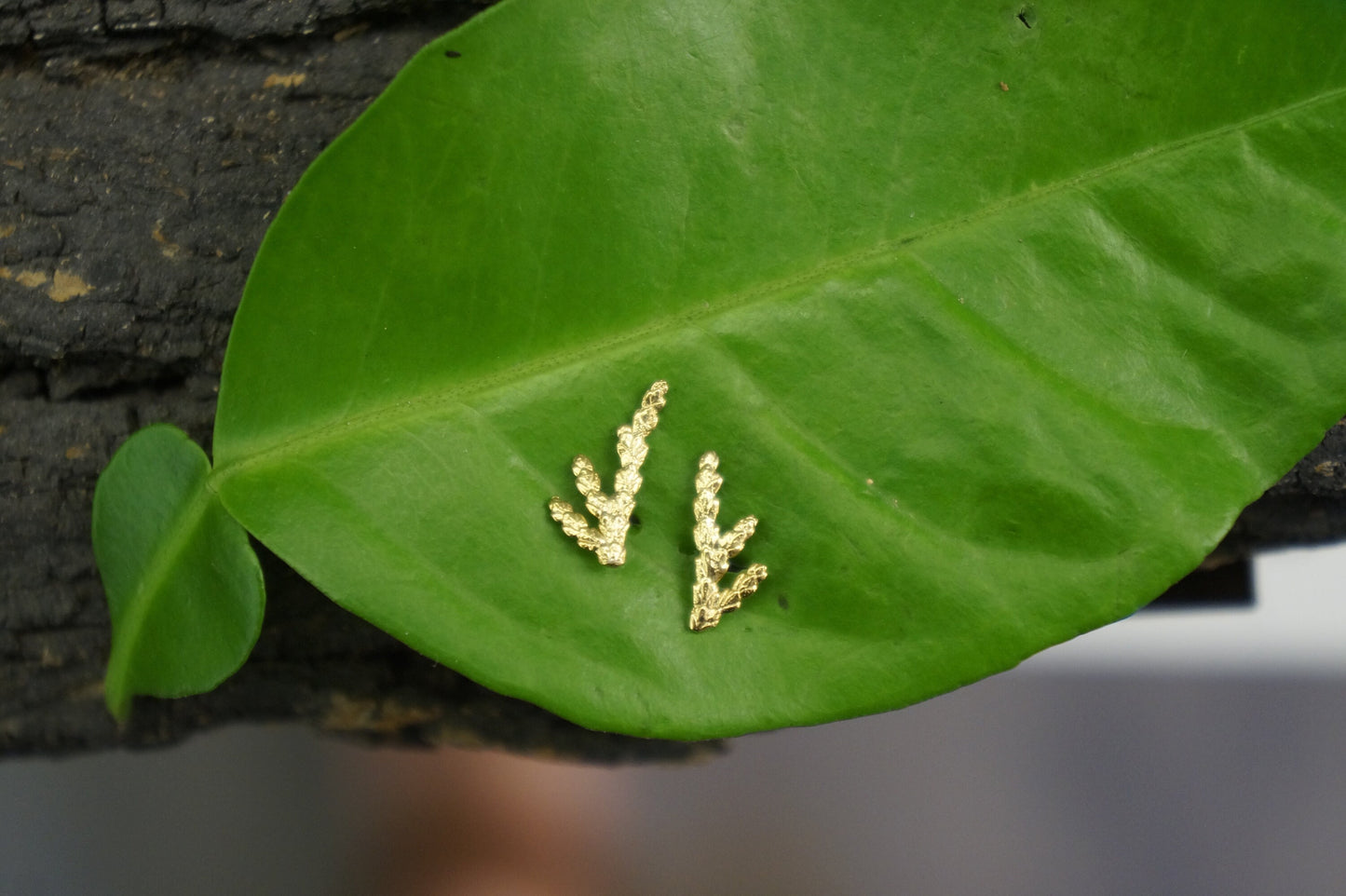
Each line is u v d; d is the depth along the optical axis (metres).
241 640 0.38
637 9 0.38
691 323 0.38
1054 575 0.38
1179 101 0.38
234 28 0.42
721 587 0.38
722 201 0.38
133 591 0.39
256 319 0.38
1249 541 0.44
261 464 0.38
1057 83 0.38
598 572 0.38
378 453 0.38
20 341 0.42
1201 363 0.38
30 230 0.42
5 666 0.43
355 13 0.42
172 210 0.42
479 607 0.38
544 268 0.38
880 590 0.38
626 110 0.38
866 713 0.38
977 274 0.38
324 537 0.38
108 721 0.45
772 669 0.38
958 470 0.38
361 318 0.38
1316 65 0.38
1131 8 0.38
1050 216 0.38
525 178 0.38
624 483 0.38
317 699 0.45
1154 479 0.38
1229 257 0.38
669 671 0.38
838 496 0.39
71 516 0.43
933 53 0.38
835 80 0.38
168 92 0.42
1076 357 0.38
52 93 0.42
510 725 0.45
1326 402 0.38
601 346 0.38
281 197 0.42
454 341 0.38
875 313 0.38
